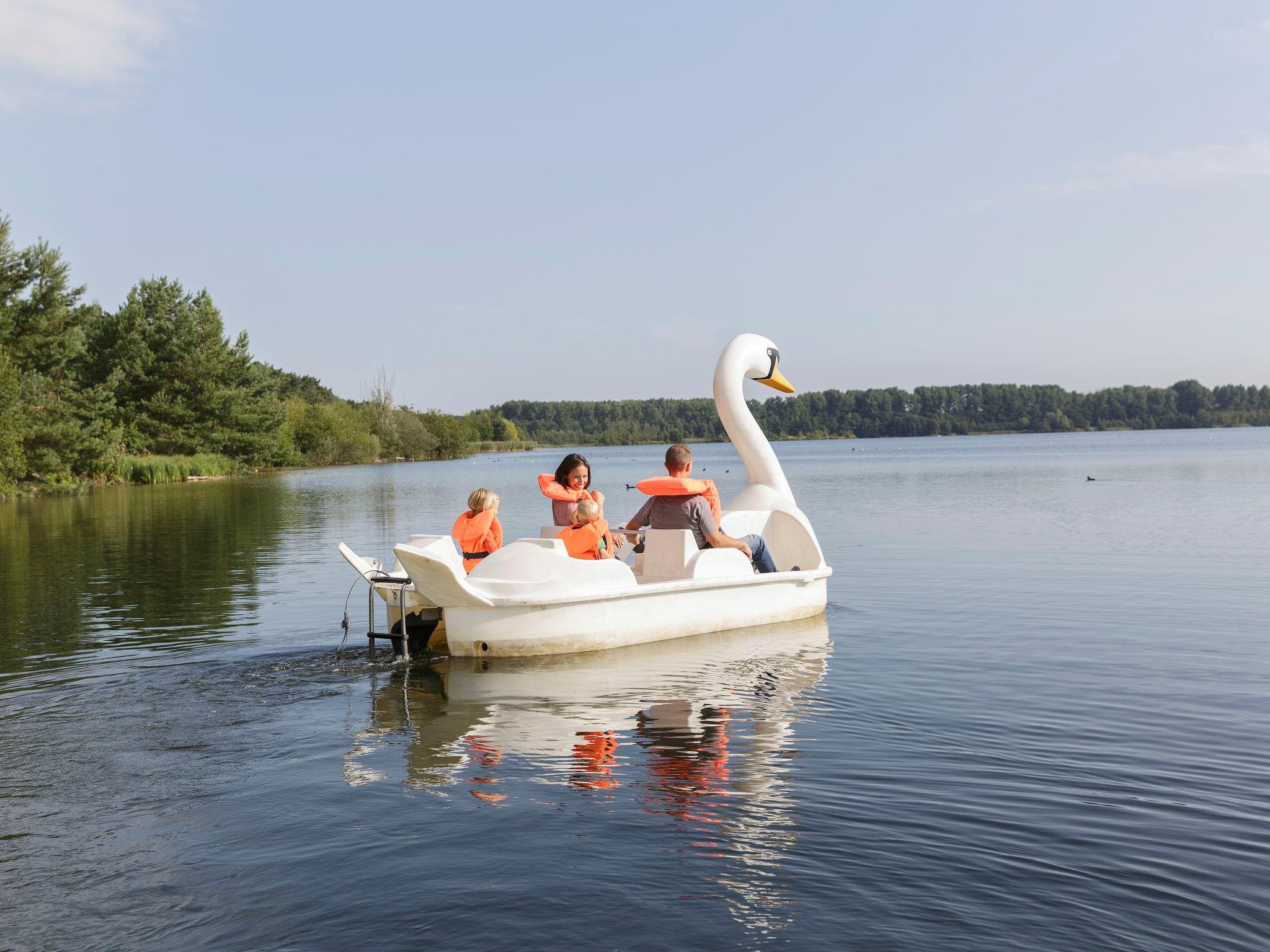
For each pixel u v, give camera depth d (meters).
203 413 56.53
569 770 4.62
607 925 3.04
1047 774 4.50
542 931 3.01
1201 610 9.15
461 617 7.25
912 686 6.32
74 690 6.35
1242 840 3.71
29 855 3.65
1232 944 2.92
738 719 5.54
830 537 16.67
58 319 42.44
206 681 6.61
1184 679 6.46
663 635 8.01
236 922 3.11
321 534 18.69
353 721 5.57
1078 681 6.43
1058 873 3.42
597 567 7.65
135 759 4.86
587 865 3.49
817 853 3.59
